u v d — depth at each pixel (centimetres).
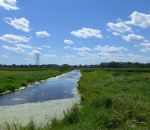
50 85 5359
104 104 2062
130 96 2406
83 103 2477
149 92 3091
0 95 3566
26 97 3391
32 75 7381
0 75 6506
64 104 2702
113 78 5741
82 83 5016
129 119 1505
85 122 1466
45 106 2598
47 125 1538
